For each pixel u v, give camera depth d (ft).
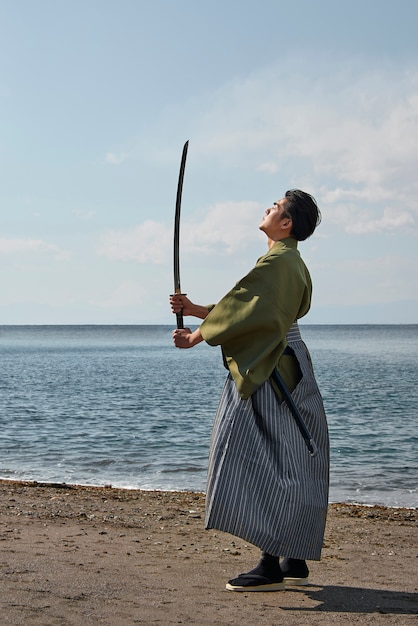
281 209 13.92
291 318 13.04
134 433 61.46
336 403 88.28
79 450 51.83
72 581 13.85
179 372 157.99
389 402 89.10
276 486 12.82
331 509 28.09
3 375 145.59
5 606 11.84
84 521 22.39
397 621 12.04
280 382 13.12
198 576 14.93
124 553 17.33
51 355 263.70
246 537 12.76
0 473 41.75
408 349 299.79
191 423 68.90
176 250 14.57
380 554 18.51
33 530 20.34
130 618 11.52
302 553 13.01
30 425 67.41
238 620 11.71
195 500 28.89
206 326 13.14
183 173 14.83
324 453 13.55
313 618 12.00
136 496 29.48
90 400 93.50
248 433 13.03
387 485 38.60
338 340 465.47
